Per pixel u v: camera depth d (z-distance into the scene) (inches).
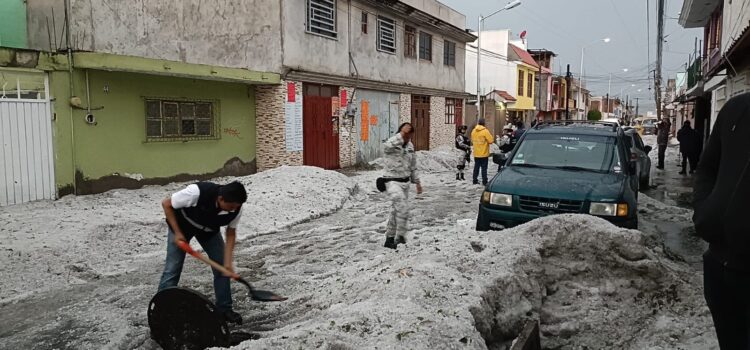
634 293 214.2
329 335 138.9
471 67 1595.7
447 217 414.3
